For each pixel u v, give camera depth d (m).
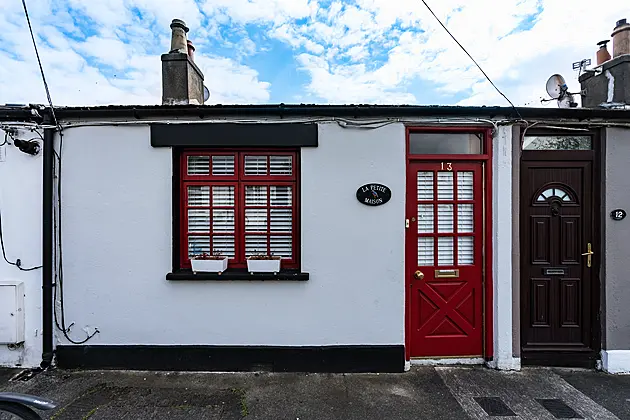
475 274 3.70
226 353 3.54
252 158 3.74
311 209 3.55
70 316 3.56
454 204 3.70
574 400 3.03
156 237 3.55
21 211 3.55
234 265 3.71
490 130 3.62
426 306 3.70
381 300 3.56
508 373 3.50
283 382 3.34
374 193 3.50
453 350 3.70
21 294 3.53
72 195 3.54
